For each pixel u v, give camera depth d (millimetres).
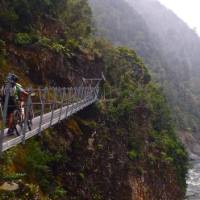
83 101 21141
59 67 23812
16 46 21188
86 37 32875
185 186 35594
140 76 42812
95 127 22344
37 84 21562
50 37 25453
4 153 11172
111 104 27344
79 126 21094
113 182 22234
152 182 28438
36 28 24219
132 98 31953
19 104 9875
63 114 16250
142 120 32188
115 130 26141
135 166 26406
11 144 9227
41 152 14422
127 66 39844
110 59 34406
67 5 32344
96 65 29875
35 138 15273
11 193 9719
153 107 35875
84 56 27891
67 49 25016
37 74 21812
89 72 28406
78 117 22016
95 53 30312
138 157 27547
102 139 22812
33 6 24156
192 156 70062
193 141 82438
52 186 14312
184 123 87312
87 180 19000
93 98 24688
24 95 9867
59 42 25641
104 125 24703
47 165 15305
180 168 34531
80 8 34438
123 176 23844
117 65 36312
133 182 25016
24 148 13555
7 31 21062
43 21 25656
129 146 27578
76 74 26016
